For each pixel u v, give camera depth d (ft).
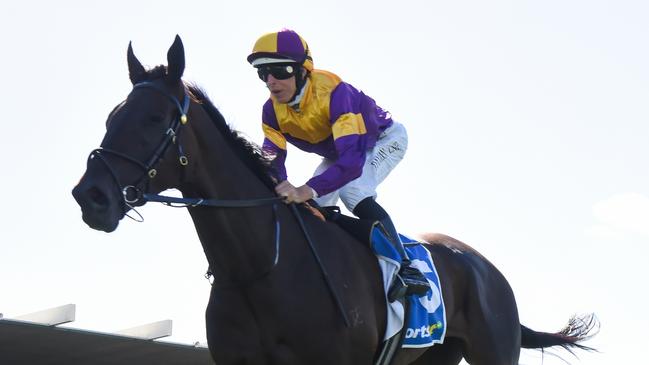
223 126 21.25
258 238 20.88
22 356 41.09
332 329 21.11
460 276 26.11
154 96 19.90
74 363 42.65
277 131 24.09
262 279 20.77
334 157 24.29
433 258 25.54
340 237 22.45
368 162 24.93
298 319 20.83
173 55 20.11
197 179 20.54
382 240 22.98
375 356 22.84
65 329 36.63
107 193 18.75
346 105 22.82
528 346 29.22
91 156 19.10
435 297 24.39
